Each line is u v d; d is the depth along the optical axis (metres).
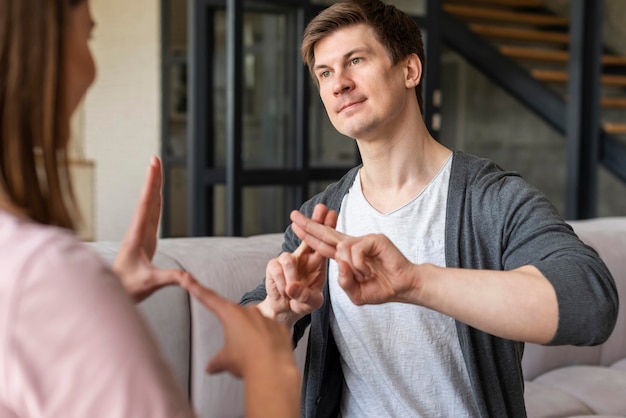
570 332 0.97
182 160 6.16
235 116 3.57
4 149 0.63
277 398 0.69
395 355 1.28
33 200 0.64
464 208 1.28
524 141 6.93
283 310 1.18
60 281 0.56
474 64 5.74
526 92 5.82
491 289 0.97
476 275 0.99
